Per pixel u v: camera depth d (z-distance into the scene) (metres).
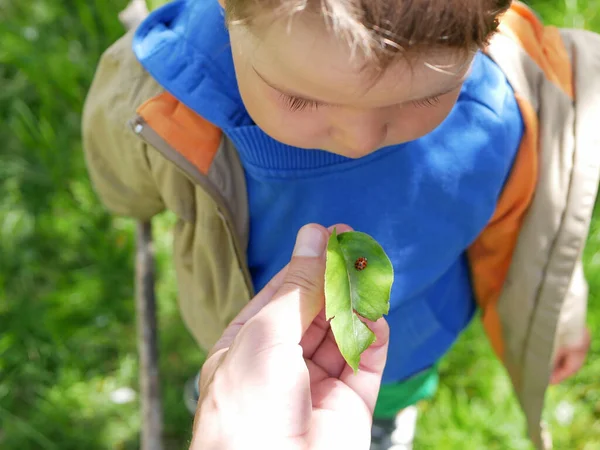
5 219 0.70
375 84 0.21
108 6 0.77
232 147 0.34
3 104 0.76
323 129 0.25
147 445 0.51
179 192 0.36
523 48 0.36
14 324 0.64
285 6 0.20
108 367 0.64
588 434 0.58
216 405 0.26
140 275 0.49
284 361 0.27
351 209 0.34
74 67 0.76
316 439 0.28
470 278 0.43
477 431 0.58
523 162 0.35
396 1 0.19
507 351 0.42
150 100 0.33
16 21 0.78
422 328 0.41
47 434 0.60
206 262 0.39
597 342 0.61
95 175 0.42
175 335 0.65
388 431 0.48
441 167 0.34
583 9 0.73
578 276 0.41
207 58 0.32
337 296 0.25
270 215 0.35
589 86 0.35
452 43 0.21
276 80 0.23
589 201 0.35
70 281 0.68
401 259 0.36
